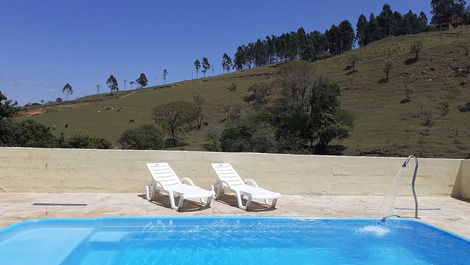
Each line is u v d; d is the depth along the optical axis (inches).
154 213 223.9
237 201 262.1
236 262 172.4
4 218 200.7
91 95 5103.3
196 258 175.2
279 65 4352.9
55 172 271.3
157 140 1732.3
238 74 4274.1
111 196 268.1
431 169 329.7
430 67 2486.5
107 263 162.7
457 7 4704.7
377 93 2331.4
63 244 179.5
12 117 1013.8
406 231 226.2
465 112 1796.3
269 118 1867.6
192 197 226.7
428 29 4458.7
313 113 1925.4
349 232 220.2
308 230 219.9
